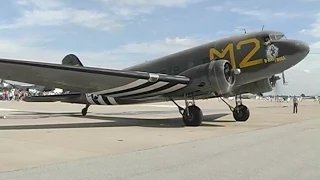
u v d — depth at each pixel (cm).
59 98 2198
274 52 1400
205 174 564
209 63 1407
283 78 1730
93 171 588
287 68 1428
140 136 1098
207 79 1383
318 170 587
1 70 1275
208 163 654
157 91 1523
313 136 1082
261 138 1034
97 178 541
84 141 977
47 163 657
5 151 799
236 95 1738
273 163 649
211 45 1539
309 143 918
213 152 781
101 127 1434
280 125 1520
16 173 573
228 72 1420
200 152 782
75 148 846
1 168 612
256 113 2614
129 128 1387
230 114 2395
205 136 1097
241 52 1455
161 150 814
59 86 1505
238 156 727
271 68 1420
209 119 1909
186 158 707
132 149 831
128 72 1329
